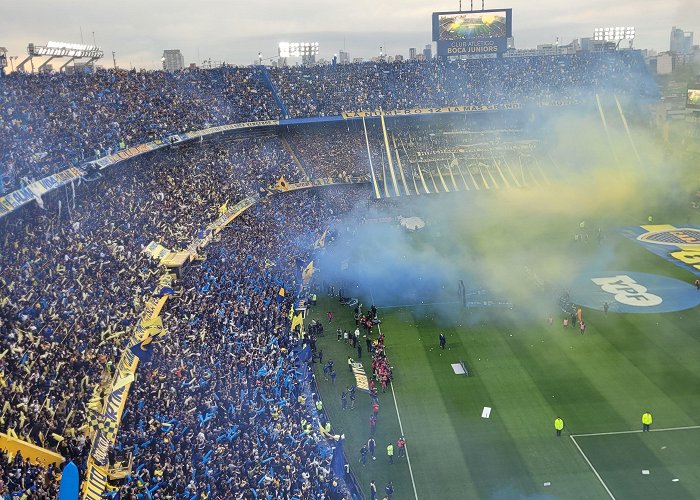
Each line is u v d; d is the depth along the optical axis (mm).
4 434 31000
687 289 70375
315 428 44250
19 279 44375
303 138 118500
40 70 80438
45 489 29516
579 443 43688
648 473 40281
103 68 100438
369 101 123750
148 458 34344
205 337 49031
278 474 37094
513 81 134875
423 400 50062
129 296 48969
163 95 92750
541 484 39812
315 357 57188
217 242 70438
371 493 38500
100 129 70062
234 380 44750
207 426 39219
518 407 48438
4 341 37344
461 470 41562
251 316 56000
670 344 57375
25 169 52344
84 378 37469
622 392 49781
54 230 53188
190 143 94312
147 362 43625
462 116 130625
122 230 58688
